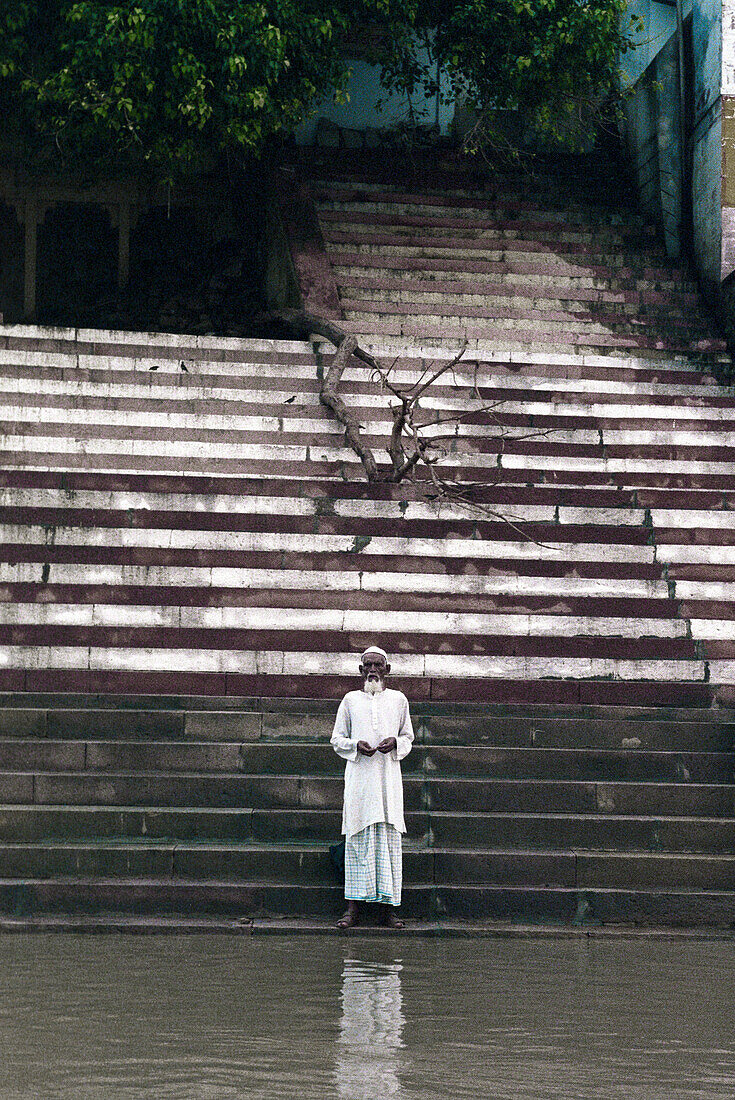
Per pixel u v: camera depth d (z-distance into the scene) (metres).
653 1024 5.02
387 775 6.88
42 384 11.62
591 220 16.22
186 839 7.34
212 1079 4.21
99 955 6.07
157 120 14.47
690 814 7.74
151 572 9.29
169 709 8.35
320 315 13.06
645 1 18.59
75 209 17.44
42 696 8.27
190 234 17.44
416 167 16.84
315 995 5.37
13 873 7.02
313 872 7.09
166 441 11.06
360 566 9.59
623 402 12.69
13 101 16.03
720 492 10.82
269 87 14.20
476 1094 4.11
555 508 10.38
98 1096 4.01
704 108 15.38
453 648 9.10
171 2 13.23
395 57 16.30
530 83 15.45
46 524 9.68
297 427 11.48
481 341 13.49
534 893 7.05
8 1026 4.82
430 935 6.74
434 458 10.93
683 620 9.36
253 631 9.01
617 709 8.57
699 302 14.88
